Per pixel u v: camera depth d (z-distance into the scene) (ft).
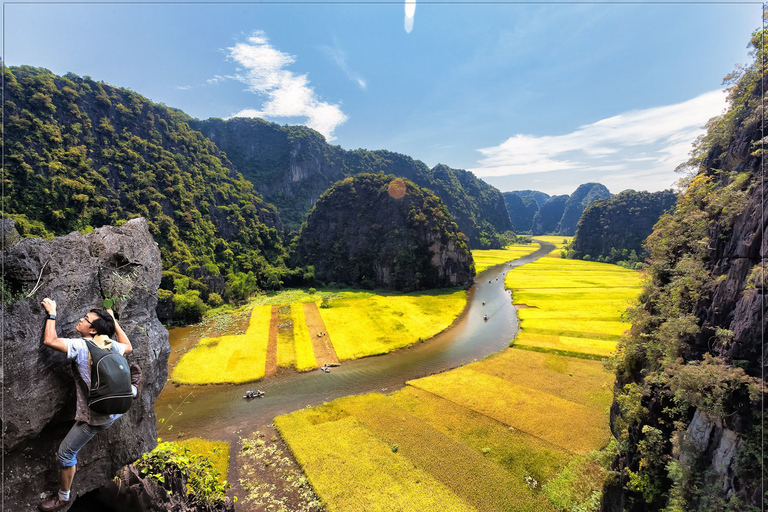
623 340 88.99
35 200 244.83
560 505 90.43
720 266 66.59
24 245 23.09
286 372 179.01
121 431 30.40
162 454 44.57
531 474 102.06
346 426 125.90
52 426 25.22
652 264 86.69
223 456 110.42
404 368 184.14
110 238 30.58
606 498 82.58
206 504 49.11
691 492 57.57
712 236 70.74
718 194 73.00
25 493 23.18
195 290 279.90
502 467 104.94
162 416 137.49
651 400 71.20
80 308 27.58
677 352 68.85
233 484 99.19
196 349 202.59
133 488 34.86
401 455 109.70
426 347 216.74
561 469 103.60
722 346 59.57
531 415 131.85
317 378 172.76
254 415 138.00
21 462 23.12
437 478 99.91
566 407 137.28
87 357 24.77
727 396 53.21
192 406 145.07
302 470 103.76
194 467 52.70
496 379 163.32
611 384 155.12
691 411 62.23
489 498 92.99
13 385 21.24
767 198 57.36
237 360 189.06
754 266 57.11
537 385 156.66
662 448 65.36
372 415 133.49
